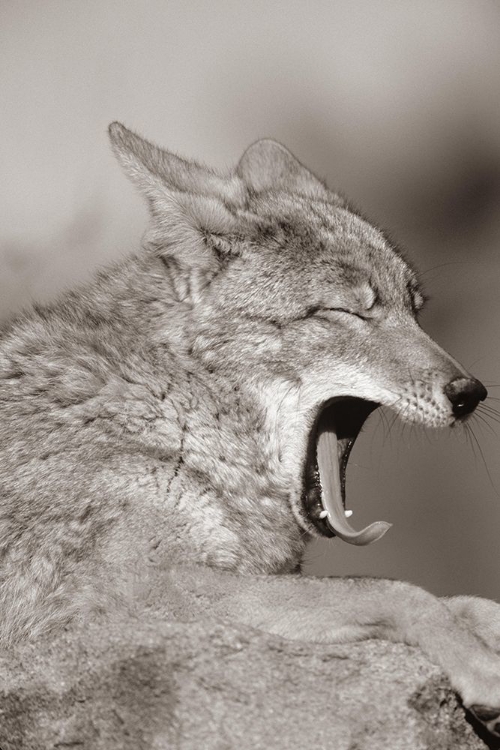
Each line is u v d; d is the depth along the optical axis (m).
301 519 10.45
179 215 10.12
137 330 10.05
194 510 9.37
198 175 11.02
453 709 7.52
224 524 9.48
